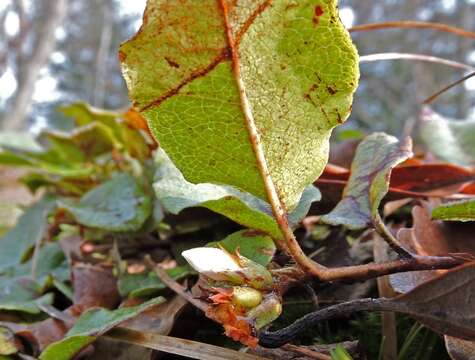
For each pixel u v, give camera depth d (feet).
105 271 0.32
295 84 0.19
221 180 0.20
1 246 0.45
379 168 0.24
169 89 0.18
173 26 0.17
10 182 1.06
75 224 0.40
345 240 0.31
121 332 0.25
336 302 0.27
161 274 0.28
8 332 0.28
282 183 0.20
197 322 0.27
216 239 0.32
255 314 0.18
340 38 0.19
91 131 0.55
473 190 0.32
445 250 0.25
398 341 0.26
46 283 0.34
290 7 0.18
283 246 0.23
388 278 0.24
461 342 0.20
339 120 0.20
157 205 0.34
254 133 0.19
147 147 0.40
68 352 0.24
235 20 0.17
